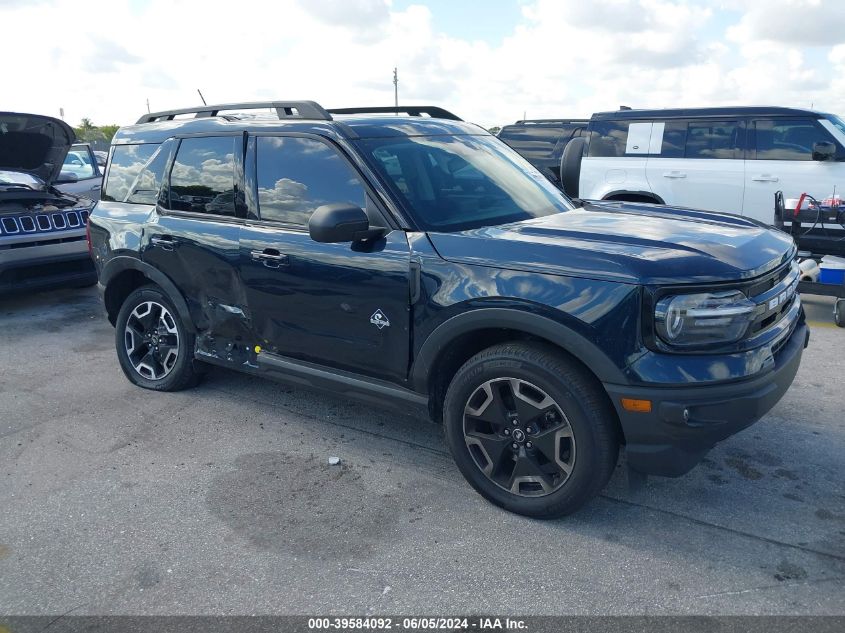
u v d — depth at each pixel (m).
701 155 8.48
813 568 2.79
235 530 3.18
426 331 3.24
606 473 2.94
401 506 3.34
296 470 3.73
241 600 2.70
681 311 2.69
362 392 3.64
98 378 5.20
